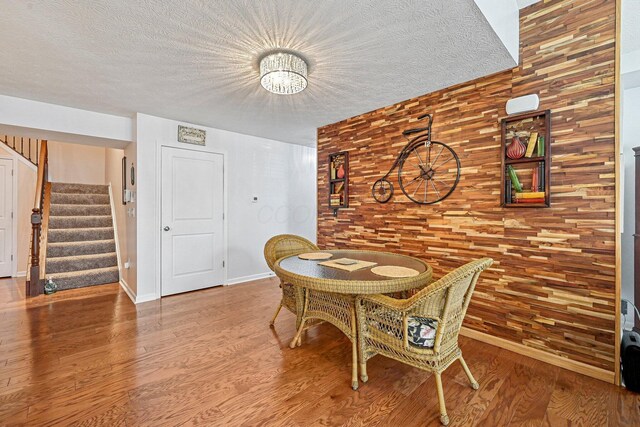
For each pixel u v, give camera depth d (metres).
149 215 3.52
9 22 1.72
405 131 2.96
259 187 4.59
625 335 1.97
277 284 4.26
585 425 1.52
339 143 3.73
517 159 2.21
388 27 1.79
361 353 1.88
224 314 3.06
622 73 2.51
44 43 1.95
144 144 3.47
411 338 1.66
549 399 1.72
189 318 2.94
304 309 2.34
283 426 1.51
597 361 1.92
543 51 2.11
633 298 2.59
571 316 2.02
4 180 4.63
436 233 2.76
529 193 2.17
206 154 4.00
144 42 1.94
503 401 1.70
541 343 2.15
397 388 1.83
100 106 3.17
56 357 2.16
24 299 3.55
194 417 1.56
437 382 1.58
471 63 2.21
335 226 3.81
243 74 2.41
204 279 4.01
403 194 3.03
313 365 2.08
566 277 2.04
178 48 2.02
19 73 2.39
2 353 2.22
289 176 4.97
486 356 2.22
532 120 2.19
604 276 1.89
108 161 5.76
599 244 1.90
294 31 1.83
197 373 1.97
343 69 2.32
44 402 1.66
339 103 3.06
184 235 3.82
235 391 1.79
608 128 1.85
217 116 3.51
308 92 2.78
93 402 1.67
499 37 1.90
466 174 2.55
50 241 4.44
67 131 3.19
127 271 3.96
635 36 2.29
